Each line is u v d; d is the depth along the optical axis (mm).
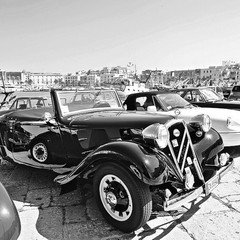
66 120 3834
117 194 2832
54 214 3275
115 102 4797
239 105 7484
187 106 6660
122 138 3354
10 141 4688
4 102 9211
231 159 3611
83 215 3240
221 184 4047
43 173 4727
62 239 2771
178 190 2867
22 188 4086
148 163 2641
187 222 3018
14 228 1993
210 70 103250
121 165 2715
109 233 2855
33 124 4211
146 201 2629
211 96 8570
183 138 3104
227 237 2717
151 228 2926
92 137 3572
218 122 5508
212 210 3264
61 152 3932
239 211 3229
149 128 2928
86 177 3195
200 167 3129
